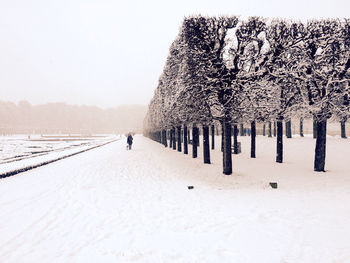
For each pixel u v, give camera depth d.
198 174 11.81
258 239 4.74
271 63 10.79
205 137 14.47
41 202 7.34
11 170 11.41
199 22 11.18
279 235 4.88
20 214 6.31
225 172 11.12
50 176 11.32
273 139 26.48
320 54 11.41
